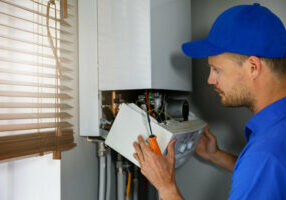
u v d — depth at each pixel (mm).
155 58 948
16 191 913
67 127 981
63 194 934
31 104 823
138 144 889
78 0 1065
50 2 886
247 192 600
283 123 652
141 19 928
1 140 733
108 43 1001
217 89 847
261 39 702
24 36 909
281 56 702
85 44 1048
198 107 1587
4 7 854
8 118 735
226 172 1518
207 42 837
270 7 1392
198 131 1104
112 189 1182
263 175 589
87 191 1068
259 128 713
